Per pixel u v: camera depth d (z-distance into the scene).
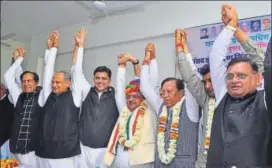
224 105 1.76
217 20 3.72
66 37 5.12
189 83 1.99
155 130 2.33
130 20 4.46
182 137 2.08
